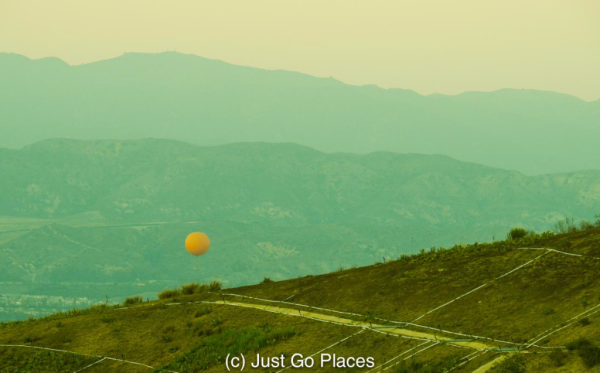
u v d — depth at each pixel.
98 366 29.02
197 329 30.31
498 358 20.95
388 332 25.31
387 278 30.81
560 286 24.73
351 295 29.95
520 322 23.12
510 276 27.02
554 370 19.12
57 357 30.20
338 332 26.48
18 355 31.12
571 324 21.69
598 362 18.58
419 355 22.91
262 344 27.09
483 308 25.00
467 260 30.33
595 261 25.72
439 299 26.97
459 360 21.52
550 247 28.66
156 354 29.06
